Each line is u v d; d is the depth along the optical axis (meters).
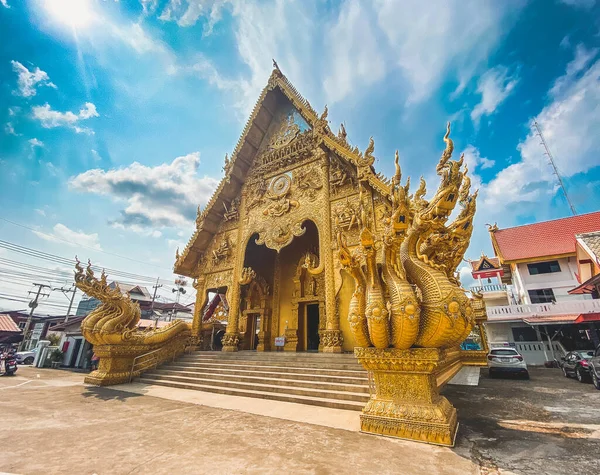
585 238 18.39
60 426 5.55
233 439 4.82
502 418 6.26
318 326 18.20
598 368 10.37
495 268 31.86
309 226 18.70
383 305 5.24
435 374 5.61
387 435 4.92
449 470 3.65
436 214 5.56
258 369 11.07
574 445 4.54
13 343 35.38
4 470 3.61
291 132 18.00
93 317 11.74
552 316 19.78
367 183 12.59
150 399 8.41
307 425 5.66
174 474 3.54
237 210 18.39
